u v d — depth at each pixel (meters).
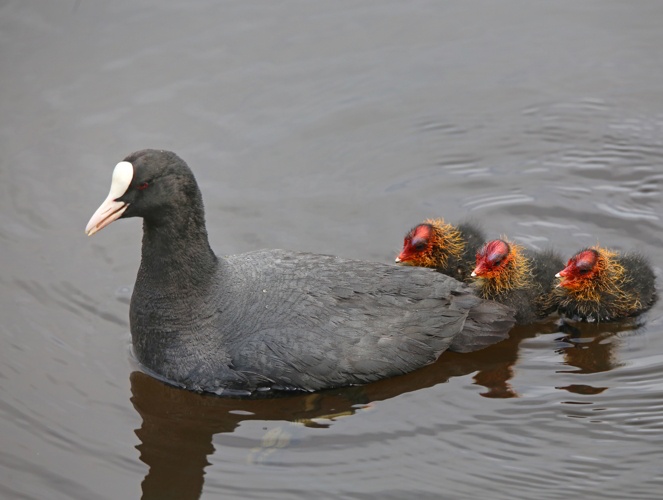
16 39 19.06
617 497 11.05
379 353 12.43
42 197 16.25
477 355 13.48
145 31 19.44
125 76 18.52
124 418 12.45
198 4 20.17
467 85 18.67
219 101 18.16
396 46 19.39
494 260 13.77
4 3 19.77
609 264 13.98
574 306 14.27
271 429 12.25
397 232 15.74
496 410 12.43
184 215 12.54
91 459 11.83
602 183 16.67
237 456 11.84
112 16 19.72
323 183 16.75
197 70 18.72
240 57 19.03
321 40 19.47
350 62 19.03
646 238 15.48
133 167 12.21
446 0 20.38
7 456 11.84
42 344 13.65
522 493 11.16
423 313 12.74
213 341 12.65
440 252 14.88
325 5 20.34
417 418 12.31
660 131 17.59
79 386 12.95
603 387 12.80
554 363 13.31
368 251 15.32
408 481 11.34
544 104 18.27
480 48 19.39
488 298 14.19
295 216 16.05
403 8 20.31
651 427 12.04
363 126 17.86
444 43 19.50
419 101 18.33
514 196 16.52
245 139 17.48
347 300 12.60
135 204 12.30
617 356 13.41
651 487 11.16
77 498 11.28
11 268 14.99
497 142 17.61
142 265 12.90
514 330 14.12
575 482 11.28
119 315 14.22
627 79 18.66
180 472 11.61
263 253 13.36
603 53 19.23
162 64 18.80
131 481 11.49
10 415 12.42
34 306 14.33
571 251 15.30
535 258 14.72
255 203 16.28
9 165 16.80
